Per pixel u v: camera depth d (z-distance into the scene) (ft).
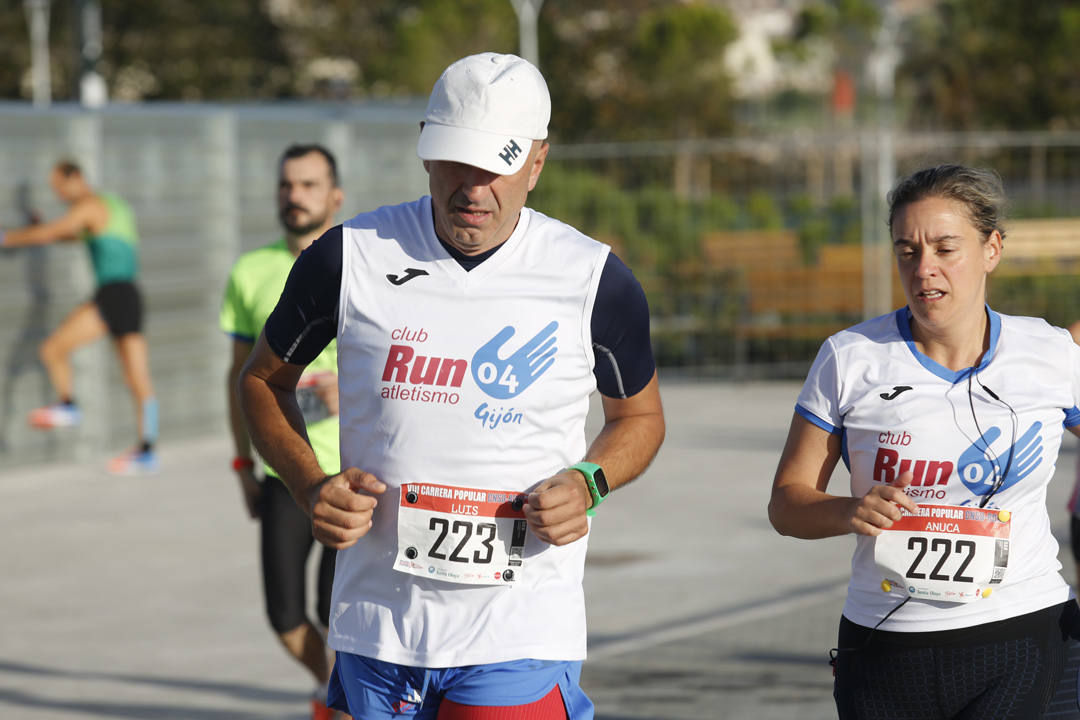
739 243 134.10
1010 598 26.08
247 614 61.16
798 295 129.59
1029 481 26.20
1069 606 26.89
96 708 48.52
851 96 449.06
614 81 377.50
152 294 104.17
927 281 25.85
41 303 96.12
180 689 50.67
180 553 72.54
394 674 26.13
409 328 25.53
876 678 26.73
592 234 138.31
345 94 150.10
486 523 25.35
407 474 25.54
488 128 24.35
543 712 26.02
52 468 96.63
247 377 27.58
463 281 25.50
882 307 126.52
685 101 378.73
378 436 25.79
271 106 142.41
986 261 26.30
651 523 77.15
